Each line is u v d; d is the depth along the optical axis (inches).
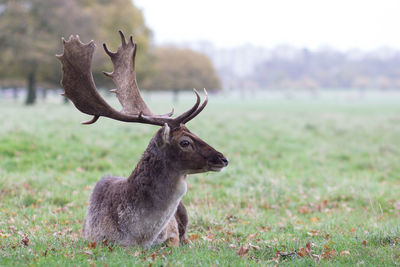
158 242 244.8
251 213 366.9
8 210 339.0
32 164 514.3
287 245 258.1
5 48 1594.5
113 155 579.8
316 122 1323.8
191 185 452.4
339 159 683.4
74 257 213.9
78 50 232.2
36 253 221.0
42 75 1770.4
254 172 522.3
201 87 3284.9
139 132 780.6
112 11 1831.9
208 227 317.4
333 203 416.5
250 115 1569.9
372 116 1791.3
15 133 655.8
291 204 410.0
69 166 516.4
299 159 655.1
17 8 1558.8
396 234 273.0
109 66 1509.6
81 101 235.0
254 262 217.8
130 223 229.5
